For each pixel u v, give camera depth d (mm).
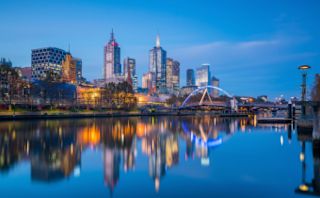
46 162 29047
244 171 24922
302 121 56531
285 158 31062
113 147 40406
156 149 38375
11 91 146125
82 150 37156
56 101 169375
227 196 18359
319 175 23328
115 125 92812
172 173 24391
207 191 19359
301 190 19406
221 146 41719
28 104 140500
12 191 19531
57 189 19938
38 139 49906
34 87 175250
